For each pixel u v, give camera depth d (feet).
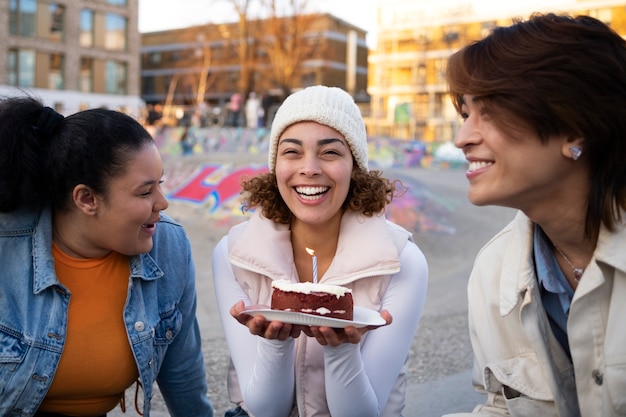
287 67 87.25
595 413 4.83
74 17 101.91
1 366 5.42
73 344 5.72
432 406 9.80
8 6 94.48
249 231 6.48
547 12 5.07
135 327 5.92
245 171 32.83
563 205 4.78
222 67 118.73
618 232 4.67
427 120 100.17
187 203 31.35
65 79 102.06
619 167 4.55
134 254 5.85
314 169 5.96
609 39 4.47
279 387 5.73
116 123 5.47
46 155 5.44
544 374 5.15
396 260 6.07
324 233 6.56
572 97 4.32
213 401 10.19
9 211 5.62
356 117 6.29
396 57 136.36
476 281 5.70
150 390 6.15
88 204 5.50
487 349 5.49
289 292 5.14
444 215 29.50
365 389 5.62
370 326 4.92
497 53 4.56
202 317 16.20
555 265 5.12
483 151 4.68
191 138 50.75
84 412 6.06
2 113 5.38
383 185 6.50
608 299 4.75
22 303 5.55
